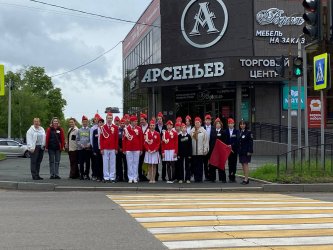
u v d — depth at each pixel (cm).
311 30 1270
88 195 1340
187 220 906
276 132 3073
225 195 1366
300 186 1521
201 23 3325
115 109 2456
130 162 1598
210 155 1644
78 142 1659
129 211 1016
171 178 1606
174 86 3378
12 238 749
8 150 3744
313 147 1848
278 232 799
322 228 835
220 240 736
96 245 704
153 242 722
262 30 3200
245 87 3228
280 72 1725
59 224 865
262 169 1777
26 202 1170
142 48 4325
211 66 3061
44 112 6156
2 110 5834
